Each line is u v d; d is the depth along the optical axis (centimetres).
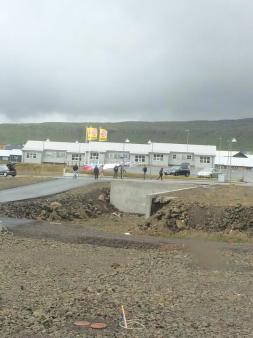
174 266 1573
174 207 3136
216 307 944
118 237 2394
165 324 787
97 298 976
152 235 2936
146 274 1377
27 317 798
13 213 3353
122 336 708
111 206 4356
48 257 1706
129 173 8725
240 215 2972
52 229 2594
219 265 1628
